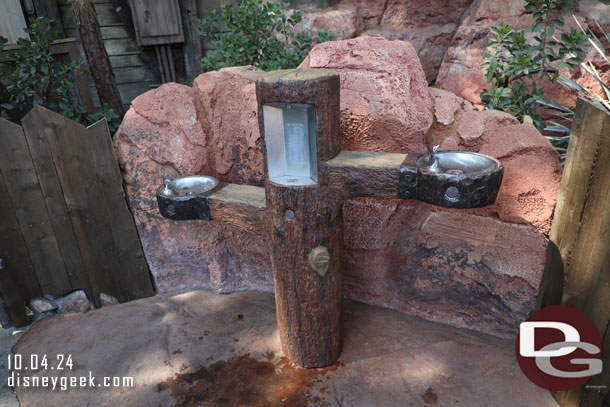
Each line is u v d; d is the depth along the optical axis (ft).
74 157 8.30
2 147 8.01
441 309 7.86
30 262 8.85
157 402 6.80
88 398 6.97
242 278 9.34
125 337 8.23
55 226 8.73
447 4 12.78
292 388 6.86
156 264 9.34
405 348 7.41
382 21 13.92
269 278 9.13
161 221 8.94
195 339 8.05
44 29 11.46
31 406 6.93
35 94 11.45
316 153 5.93
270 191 6.19
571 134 5.68
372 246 7.84
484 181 5.09
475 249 7.16
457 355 7.17
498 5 11.29
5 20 15.29
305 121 5.94
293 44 12.17
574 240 5.78
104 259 9.15
